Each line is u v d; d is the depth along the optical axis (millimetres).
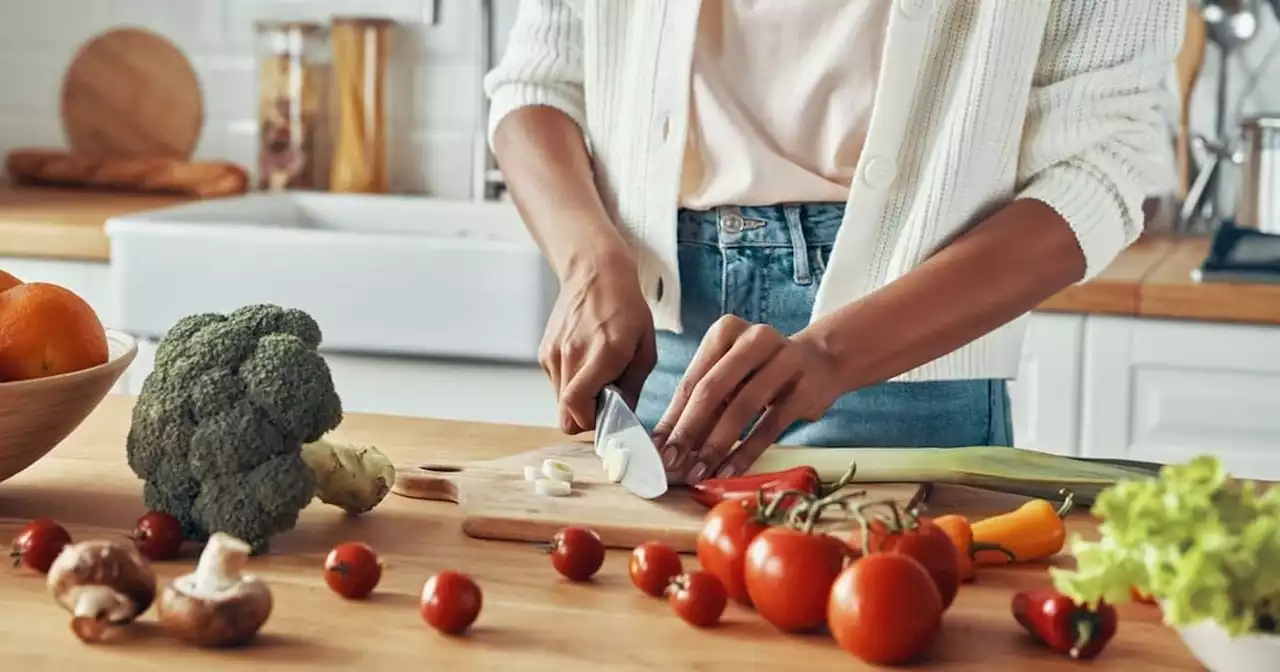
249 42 2893
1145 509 746
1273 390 2025
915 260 1305
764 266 1360
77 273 2328
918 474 1146
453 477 1159
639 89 1391
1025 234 1243
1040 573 995
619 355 1215
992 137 1277
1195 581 715
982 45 1260
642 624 882
